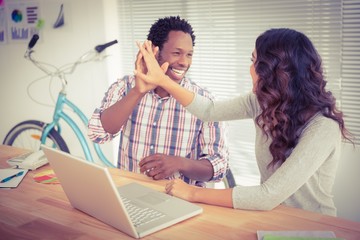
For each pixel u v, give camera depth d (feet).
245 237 4.22
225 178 8.98
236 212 4.77
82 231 4.42
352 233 4.25
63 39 11.64
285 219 4.58
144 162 5.99
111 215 4.37
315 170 4.69
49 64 12.07
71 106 10.68
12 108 13.32
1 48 12.98
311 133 4.74
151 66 5.64
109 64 11.05
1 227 4.57
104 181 4.08
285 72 4.79
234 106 5.86
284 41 4.82
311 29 8.28
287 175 4.64
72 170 4.47
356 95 8.00
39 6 11.83
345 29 7.91
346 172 8.29
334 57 8.10
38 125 11.19
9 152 7.37
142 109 6.72
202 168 6.22
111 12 10.87
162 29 6.42
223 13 9.37
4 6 12.52
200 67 9.90
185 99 5.89
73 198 4.86
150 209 4.75
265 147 5.49
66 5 11.35
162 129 6.67
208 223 4.53
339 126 4.92
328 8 8.02
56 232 4.42
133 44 10.82
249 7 8.98
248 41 9.14
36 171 6.38
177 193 5.14
